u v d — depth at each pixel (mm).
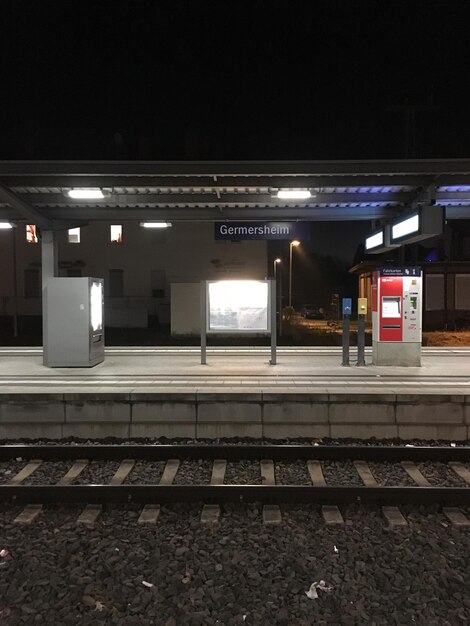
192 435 8117
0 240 37375
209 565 4262
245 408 8102
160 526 5051
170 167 8766
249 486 5566
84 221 12727
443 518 5215
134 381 9375
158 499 5582
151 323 36625
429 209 9383
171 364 11664
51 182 9633
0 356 13422
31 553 4465
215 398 8094
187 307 28656
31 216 10969
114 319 34656
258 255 36562
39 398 8133
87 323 11172
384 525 5082
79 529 4957
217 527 5008
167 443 7984
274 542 4699
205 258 36656
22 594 3840
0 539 4758
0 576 4105
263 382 9211
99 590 3898
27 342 25078
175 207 12102
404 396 8047
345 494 5566
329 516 5180
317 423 8086
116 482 6227
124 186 9680
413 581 4008
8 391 8266
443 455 6977
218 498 5578
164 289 36812
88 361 11164
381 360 11281
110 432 8141
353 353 13562
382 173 8766
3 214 12281
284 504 5508
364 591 3871
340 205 11820
